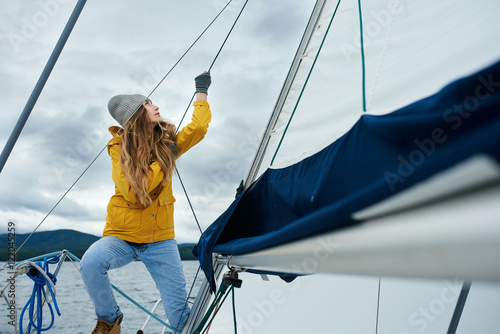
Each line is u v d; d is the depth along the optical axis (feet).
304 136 5.60
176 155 7.44
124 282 31.04
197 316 7.61
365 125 2.93
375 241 1.68
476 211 1.21
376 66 4.66
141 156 6.68
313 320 6.64
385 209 1.73
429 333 5.78
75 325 16.15
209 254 5.33
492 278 1.13
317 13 6.87
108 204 7.13
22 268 6.73
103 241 6.79
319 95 5.74
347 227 2.05
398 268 1.54
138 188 6.49
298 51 6.88
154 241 7.07
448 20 3.96
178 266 7.29
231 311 7.66
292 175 4.13
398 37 4.53
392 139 2.44
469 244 1.19
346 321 6.34
